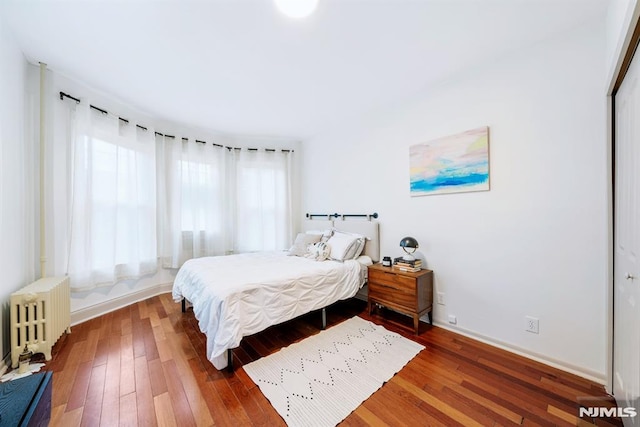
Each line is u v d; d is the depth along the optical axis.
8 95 1.88
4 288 1.85
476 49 2.04
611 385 1.61
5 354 1.87
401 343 2.25
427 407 1.52
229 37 1.89
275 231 4.41
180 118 3.53
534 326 2.00
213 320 1.87
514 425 1.38
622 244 1.47
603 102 1.69
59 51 2.09
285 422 1.42
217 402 1.57
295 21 1.72
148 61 2.21
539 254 1.98
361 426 1.39
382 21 1.72
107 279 2.86
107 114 2.88
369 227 3.24
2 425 0.90
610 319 1.64
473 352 2.10
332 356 2.06
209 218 4.01
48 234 2.39
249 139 4.43
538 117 1.96
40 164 2.30
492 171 2.21
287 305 2.24
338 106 3.12
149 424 1.40
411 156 2.80
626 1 1.13
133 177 3.14
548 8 1.62
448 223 2.51
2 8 1.63
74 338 2.34
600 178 1.72
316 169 4.24
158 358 2.04
